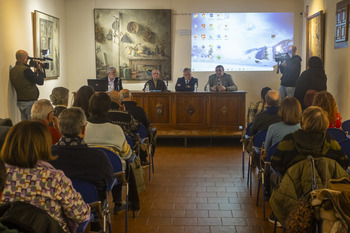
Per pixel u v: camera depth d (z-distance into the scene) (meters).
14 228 1.58
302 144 2.65
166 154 6.46
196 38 9.42
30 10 7.11
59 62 8.75
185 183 4.87
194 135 7.00
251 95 9.57
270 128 3.50
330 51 7.36
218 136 7.01
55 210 1.94
